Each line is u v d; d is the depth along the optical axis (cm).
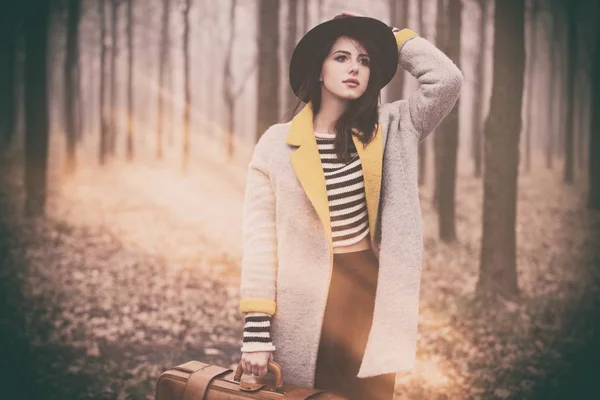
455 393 469
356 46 233
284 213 228
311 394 210
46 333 605
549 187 2066
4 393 454
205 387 221
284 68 1866
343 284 230
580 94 2483
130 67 2388
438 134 1627
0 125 2489
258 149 240
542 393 470
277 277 230
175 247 1148
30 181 1362
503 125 759
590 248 1120
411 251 225
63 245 1103
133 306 743
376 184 228
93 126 3706
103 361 538
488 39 2111
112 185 2023
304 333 227
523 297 762
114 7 2288
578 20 1967
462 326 650
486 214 772
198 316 718
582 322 657
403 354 219
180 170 2362
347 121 234
